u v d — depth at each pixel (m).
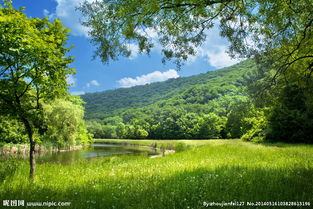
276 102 10.67
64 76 7.43
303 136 27.02
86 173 9.80
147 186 5.68
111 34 5.86
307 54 9.31
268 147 19.28
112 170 9.92
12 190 5.29
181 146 29.53
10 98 6.71
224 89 136.00
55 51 6.85
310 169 6.86
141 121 113.88
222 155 14.66
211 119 83.25
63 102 33.06
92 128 120.00
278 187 4.83
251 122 36.50
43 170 10.12
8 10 6.34
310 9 6.31
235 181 5.56
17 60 6.18
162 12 5.82
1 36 5.88
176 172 7.89
